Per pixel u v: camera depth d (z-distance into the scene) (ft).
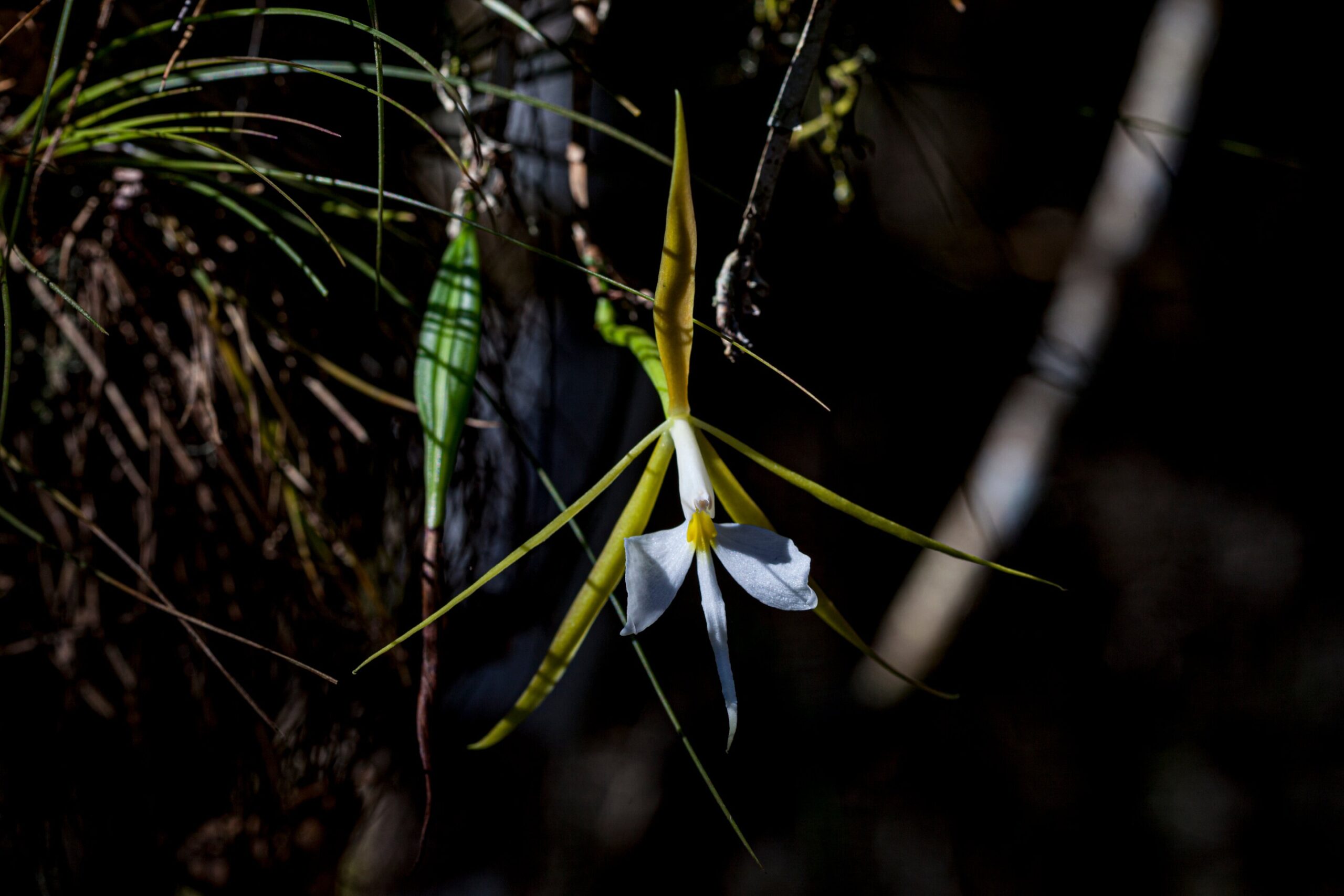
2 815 1.55
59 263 1.52
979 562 1.18
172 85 1.42
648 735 3.19
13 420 1.55
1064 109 1.62
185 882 1.62
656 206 1.92
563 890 2.85
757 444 3.21
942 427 3.48
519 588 1.88
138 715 1.59
